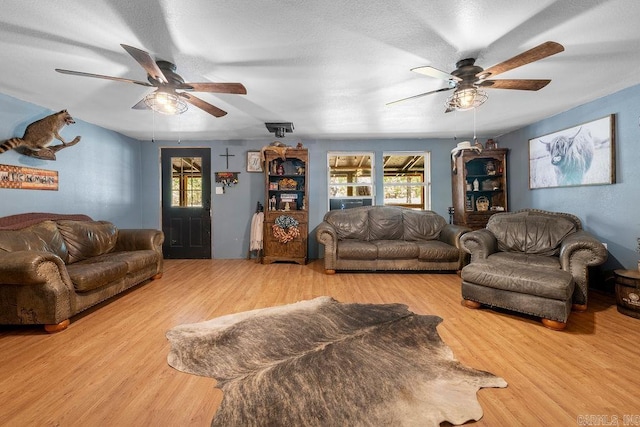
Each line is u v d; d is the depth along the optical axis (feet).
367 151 17.33
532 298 7.74
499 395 4.93
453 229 13.85
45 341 6.86
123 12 5.57
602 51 7.22
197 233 17.24
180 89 7.93
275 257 15.60
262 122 13.58
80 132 12.93
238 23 5.96
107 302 9.60
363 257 13.23
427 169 17.43
